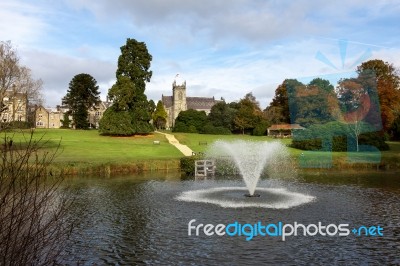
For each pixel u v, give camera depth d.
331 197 21.73
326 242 13.41
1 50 50.12
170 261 11.64
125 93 62.88
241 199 21.11
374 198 21.53
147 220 16.55
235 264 11.34
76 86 90.19
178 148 54.66
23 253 6.32
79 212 18.06
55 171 32.12
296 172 35.72
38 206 6.65
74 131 71.31
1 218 5.99
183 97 144.38
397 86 35.75
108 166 35.75
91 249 12.73
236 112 93.69
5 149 6.23
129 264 11.40
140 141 61.22
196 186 26.75
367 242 13.44
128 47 65.94
